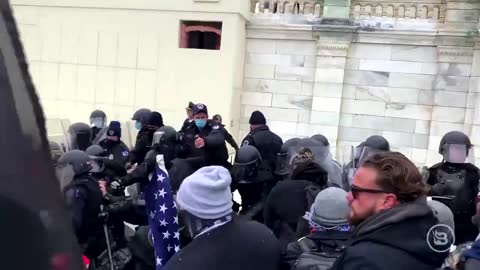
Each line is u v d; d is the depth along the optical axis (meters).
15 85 0.74
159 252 3.87
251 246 2.73
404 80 13.88
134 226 6.20
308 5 14.48
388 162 2.22
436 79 13.62
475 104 13.19
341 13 14.02
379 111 14.10
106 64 15.01
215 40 14.57
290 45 14.59
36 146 0.75
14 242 0.72
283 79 14.71
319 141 6.07
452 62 13.40
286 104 14.73
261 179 5.73
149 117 8.24
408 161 2.26
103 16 14.95
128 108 14.89
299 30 14.36
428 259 1.99
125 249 4.44
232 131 14.34
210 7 14.16
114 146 7.58
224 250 2.68
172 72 14.56
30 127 0.74
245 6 14.38
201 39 14.69
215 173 2.83
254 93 14.97
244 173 5.68
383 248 2.00
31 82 0.76
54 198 0.76
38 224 0.74
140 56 14.75
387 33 13.77
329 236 2.95
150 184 4.12
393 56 13.91
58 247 0.75
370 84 14.12
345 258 2.07
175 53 14.53
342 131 14.40
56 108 15.32
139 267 4.21
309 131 14.52
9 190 0.72
